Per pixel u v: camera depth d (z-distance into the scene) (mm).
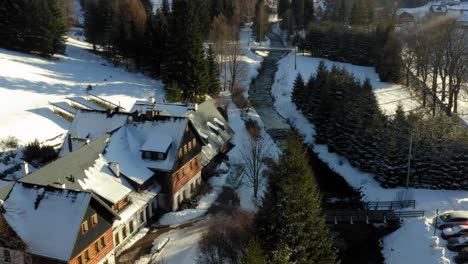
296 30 155375
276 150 70062
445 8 177750
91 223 38688
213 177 60969
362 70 113000
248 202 54094
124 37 101250
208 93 93688
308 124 81688
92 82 88500
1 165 54469
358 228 49750
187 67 85688
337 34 122062
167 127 52969
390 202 52250
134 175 48656
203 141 56938
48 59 97188
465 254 41625
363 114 64000
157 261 43281
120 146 50812
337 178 63219
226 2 151500
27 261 36969
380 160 57812
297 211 32938
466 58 84938
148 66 100875
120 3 114438
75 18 157875
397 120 59406
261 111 91938
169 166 50562
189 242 45781
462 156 54188
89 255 38688
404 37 109812
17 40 96438
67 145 53719
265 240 33688
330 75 77562
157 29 98062
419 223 47219
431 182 55531
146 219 50125
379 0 180000
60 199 37875
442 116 61875
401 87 98688
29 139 61156
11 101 70562
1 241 36281
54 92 78375
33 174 40281
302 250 33031
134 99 84062
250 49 136250
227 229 46219
